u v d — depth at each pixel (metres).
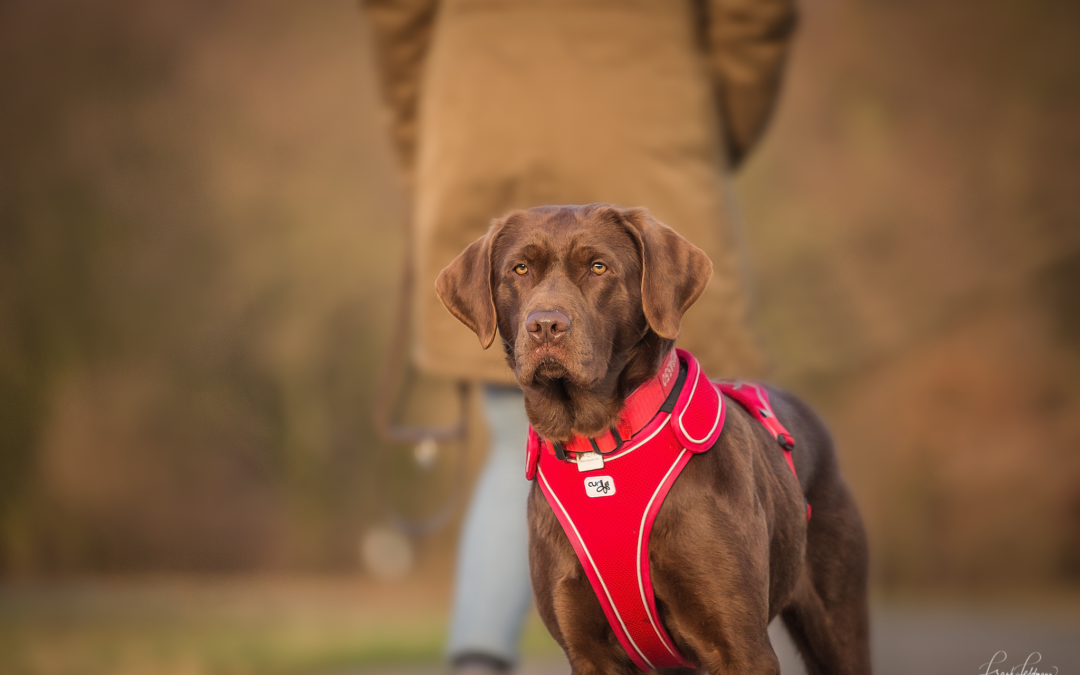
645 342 3.66
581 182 4.88
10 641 8.38
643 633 3.65
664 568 3.53
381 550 19.70
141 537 20.89
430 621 10.84
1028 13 18.17
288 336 19.95
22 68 20.19
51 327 20.11
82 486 20.62
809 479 4.28
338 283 19.84
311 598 15.22
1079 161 18.08
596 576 3.58
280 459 20.69
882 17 18.45
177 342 20.42
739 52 5.30
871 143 18.08
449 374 4.91
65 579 19.69
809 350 17.48
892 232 17.92
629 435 3.55
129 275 20.30
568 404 3.60
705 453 3.58
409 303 5.68
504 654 4.61
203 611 11.75
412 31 5.31
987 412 17.50
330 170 19.89
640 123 4.90
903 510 17.06
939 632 8.84
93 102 20.25
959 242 18.17
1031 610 10.86
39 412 20.27
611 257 3.64
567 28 4.93
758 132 5.54
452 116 4.99
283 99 20.03
